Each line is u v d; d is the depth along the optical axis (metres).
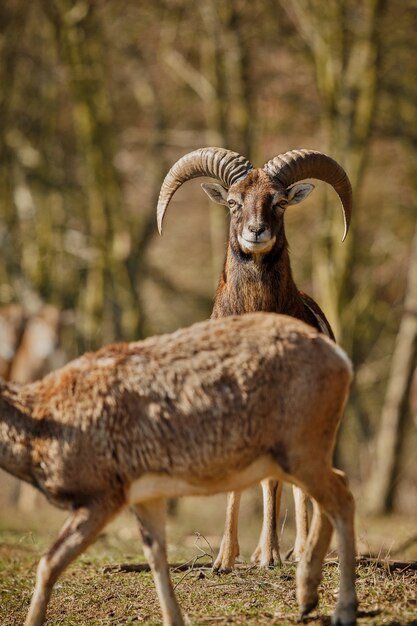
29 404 21.61
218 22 67.81
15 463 21.64
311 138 74.44
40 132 79.12
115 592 27.23
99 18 72.44
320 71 66.56
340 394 21.11
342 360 21.19
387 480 70.44
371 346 85.38
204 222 86.44
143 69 75.12
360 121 66.19
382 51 66.44
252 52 70.38
